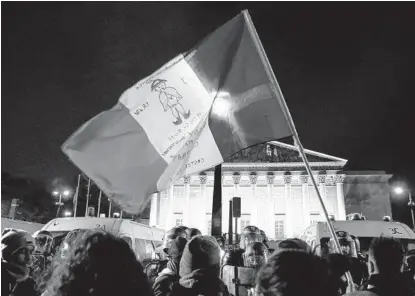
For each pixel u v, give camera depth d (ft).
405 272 13.99
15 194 270.46
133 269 9.84
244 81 23.81
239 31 24.31
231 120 23.61
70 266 9.74
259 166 267.39
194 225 271.08
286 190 264.93
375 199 287.48
